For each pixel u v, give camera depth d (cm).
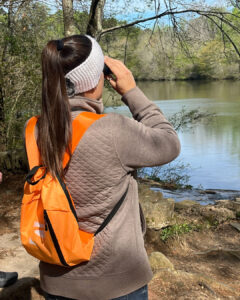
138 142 127
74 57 127
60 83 125
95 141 124
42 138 127
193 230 504
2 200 538
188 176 1137
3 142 836
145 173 1163
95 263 127
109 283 128
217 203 682
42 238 125
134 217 135
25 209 129
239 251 440
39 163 134
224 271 398
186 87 6556
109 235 128
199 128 2295
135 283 131
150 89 6225
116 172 127
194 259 427
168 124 136
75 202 128
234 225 528
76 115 128
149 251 436
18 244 384
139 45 1008
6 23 905
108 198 128
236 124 2386
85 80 130
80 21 926
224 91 5362
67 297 131
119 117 128
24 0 844
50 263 129
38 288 299
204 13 798
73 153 125
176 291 321
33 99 922
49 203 121
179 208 605
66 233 121
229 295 328
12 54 843
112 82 143
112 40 1013
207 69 7706
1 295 281
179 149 134
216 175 1223
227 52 866
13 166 664
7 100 880
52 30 1021
